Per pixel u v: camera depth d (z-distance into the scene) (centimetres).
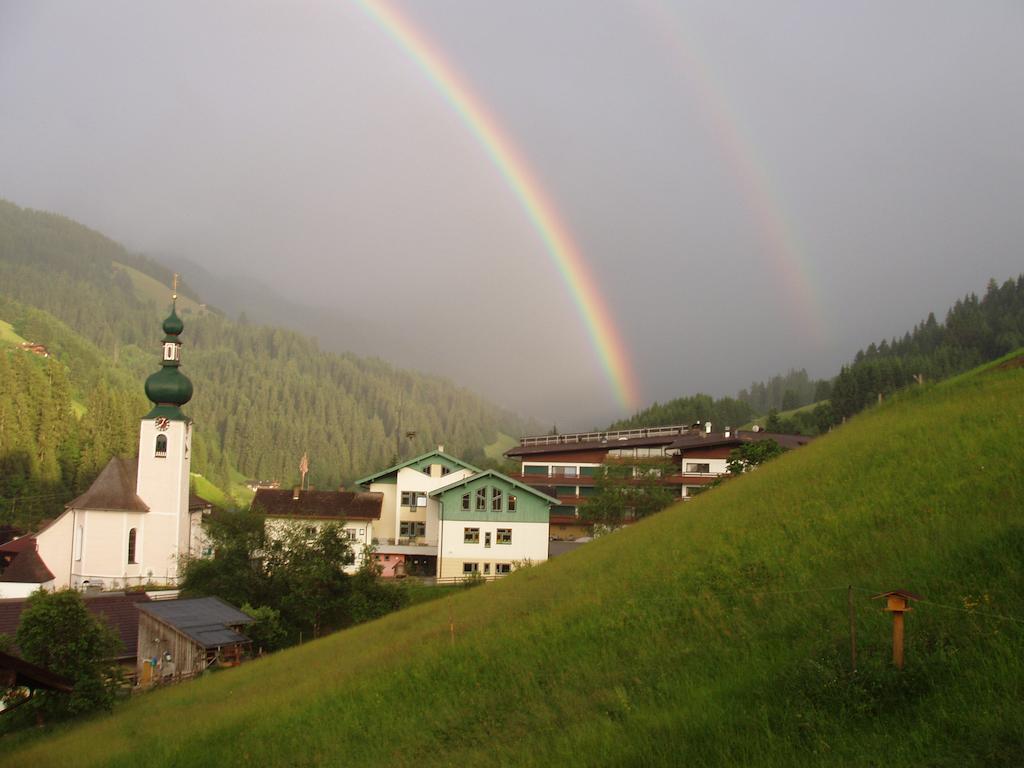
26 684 1931
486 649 2273
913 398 4088
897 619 1328
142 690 4053
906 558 1730
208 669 4262
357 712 2147
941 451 2494
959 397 3544
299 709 2338
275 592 5691
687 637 1844
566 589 2695
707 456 8994
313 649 3816
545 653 2069
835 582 1780
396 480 8500
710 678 1584
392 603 5616
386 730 1962
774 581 1941
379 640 3281
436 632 2792
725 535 2492
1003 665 1228
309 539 5903
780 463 3656
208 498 18675
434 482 8388
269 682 3128
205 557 6656
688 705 1489
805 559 2008
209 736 2336
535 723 1700
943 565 1593
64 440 14738
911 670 1298
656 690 1627
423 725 1917
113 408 15725
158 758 2264
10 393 13888
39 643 3544
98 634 3675
